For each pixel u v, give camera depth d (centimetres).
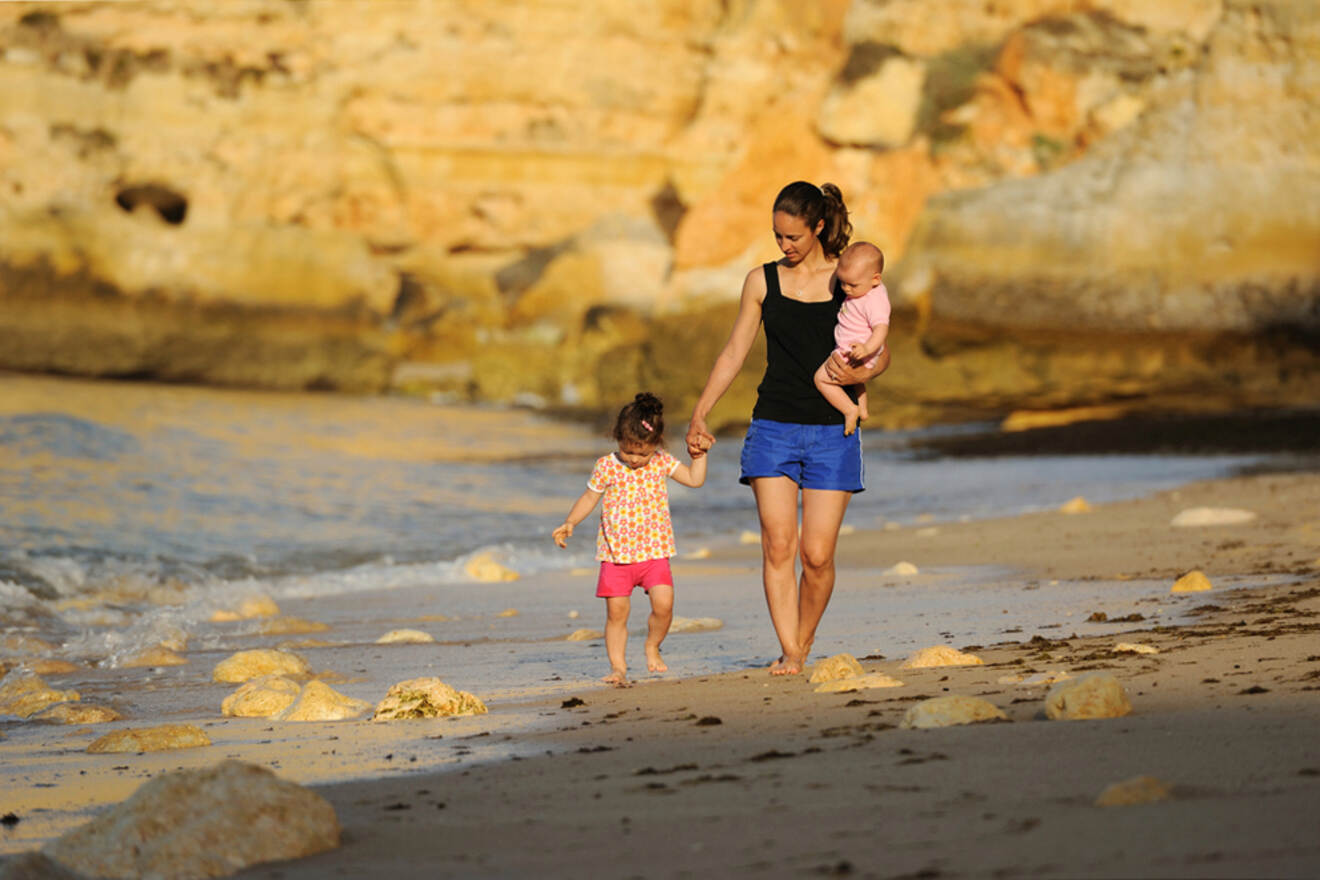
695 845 488
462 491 3700
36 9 6488
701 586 1970
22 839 597
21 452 3594
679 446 5594
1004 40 6531
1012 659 1003
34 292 6556
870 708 810
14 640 1512
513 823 551
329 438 5009
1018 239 6234
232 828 506
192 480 3456
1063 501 3228
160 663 1381
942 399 6284
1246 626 1091
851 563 2197
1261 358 5966
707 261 7244
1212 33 6184
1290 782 512
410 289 7550
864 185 6756
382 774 704
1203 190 6084
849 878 423
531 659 1299
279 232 7044
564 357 7356
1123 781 517
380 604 1900
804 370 1058
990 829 473
